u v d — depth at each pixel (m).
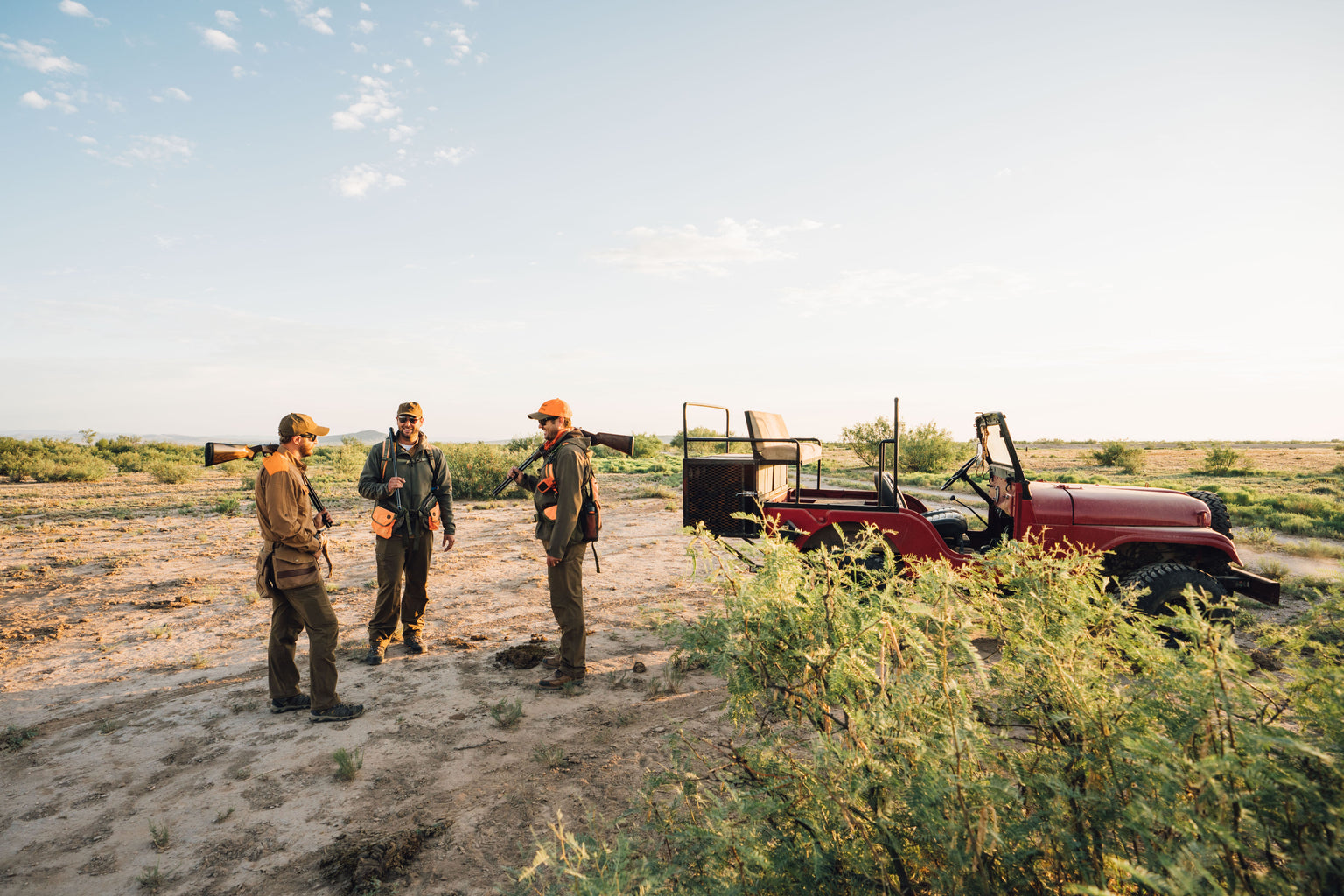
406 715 4.23
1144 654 1.77
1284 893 1.29
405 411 5.30
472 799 3.25
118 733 4.07
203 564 9.17
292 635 4.36
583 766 3.50
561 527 4.49
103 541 11.25
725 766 2.06
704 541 2.21
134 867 2.81
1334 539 10.65
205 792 3.38
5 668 5.25
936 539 5.32
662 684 4.64
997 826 1.53
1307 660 1.73
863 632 1.83
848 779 1.71
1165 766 1.44
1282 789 1.40
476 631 6.04
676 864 1.83
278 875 2.74
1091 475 24.02
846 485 18.19
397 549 5.23
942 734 1.68
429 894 2.58
